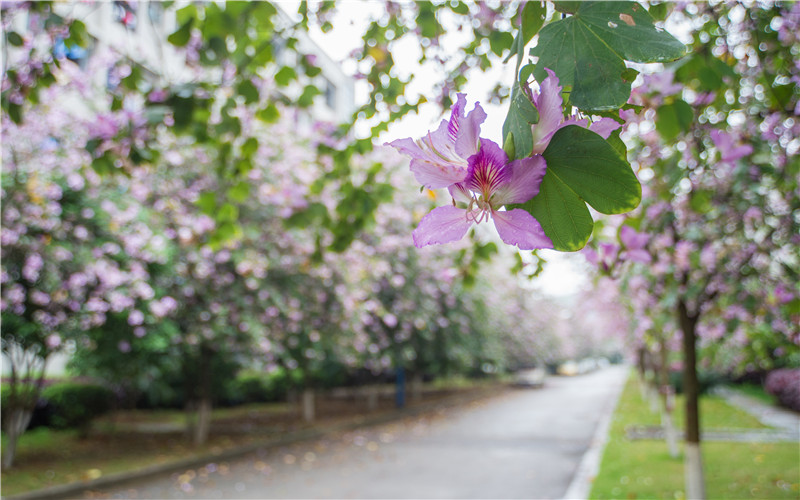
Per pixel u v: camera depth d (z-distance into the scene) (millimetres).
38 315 7051
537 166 606
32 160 7086
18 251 6789
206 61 2830
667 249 4109
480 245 3309
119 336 8156
